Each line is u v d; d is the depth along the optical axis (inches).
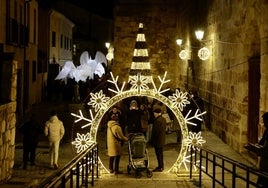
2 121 426.9
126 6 1157.7
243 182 440.1
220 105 680.4
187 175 483.8
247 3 527.8
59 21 1691.7
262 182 319.0
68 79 1407.5
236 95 589.6
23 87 1005.2
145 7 1160.8
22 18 992.9
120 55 1158.3
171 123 737.6
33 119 523.5
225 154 573.3
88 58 1836.9
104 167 500.1
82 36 2206.0
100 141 687.1
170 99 505.0
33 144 518.3
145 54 771.4
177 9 1162.0
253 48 547.5
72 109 1099.9
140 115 585.9
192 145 481.7
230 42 619.5
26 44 1013.8
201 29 833.5
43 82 1353.3
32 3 1128.8
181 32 1091.3
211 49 745.6
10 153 461.1
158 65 1179.9
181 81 1088.2
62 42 1781.5
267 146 335.3
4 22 808.9
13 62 460.8
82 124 859.4
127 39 1157.1
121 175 488.1
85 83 1317.7
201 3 833.5
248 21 524.1
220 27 678.5
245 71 557.0
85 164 422.6
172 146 649.6
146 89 505.7
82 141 501.0
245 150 561.6
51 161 515.2
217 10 697.6
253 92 544.4
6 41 826.8
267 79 459.2
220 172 488.1
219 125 685.9
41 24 1435.8
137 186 433.4
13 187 421.4
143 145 477.1
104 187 429.1
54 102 1280.8
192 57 936.3
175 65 1178.0
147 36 1171.3
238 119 577.6
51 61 1540.4
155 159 569.0
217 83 701.3
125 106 732.0
